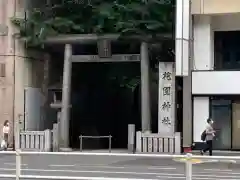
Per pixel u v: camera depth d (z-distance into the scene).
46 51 29.67
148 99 25.92
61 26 26.86
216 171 10.86
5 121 26.06
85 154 9.09
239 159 8.34
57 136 26.25
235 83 24.67
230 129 25.34
